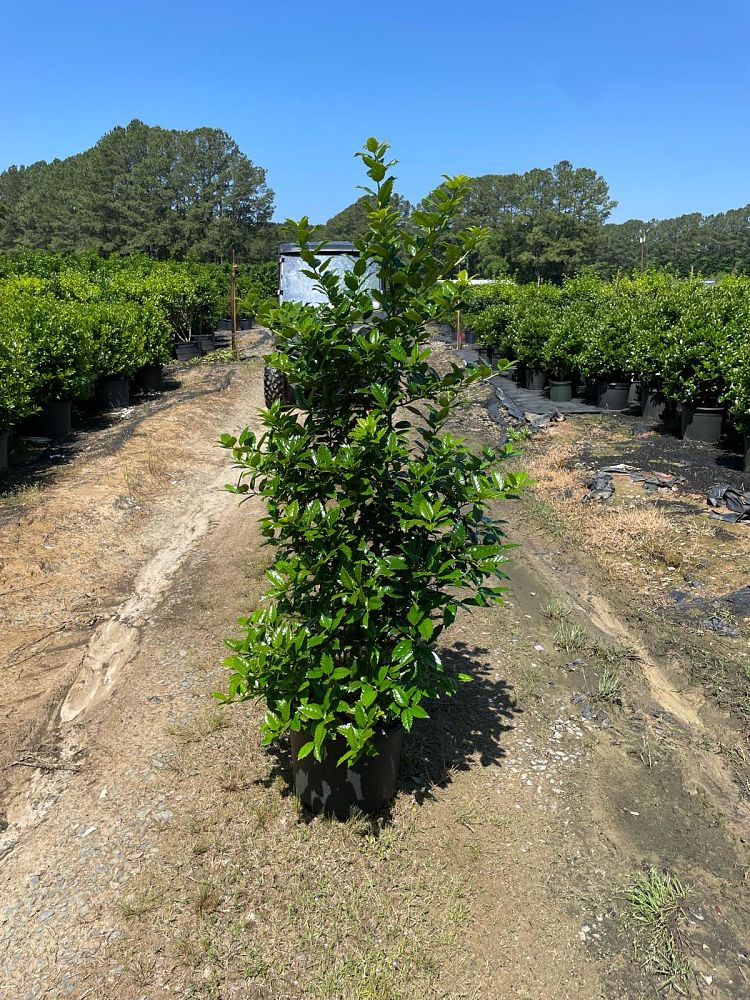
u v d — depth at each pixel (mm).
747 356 8750
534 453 10516
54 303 12086
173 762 3793
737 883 3084
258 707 4250
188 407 13047
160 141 77250
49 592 5852
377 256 3064
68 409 11180
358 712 2803
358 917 2887
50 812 3484
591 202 76688
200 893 2969
